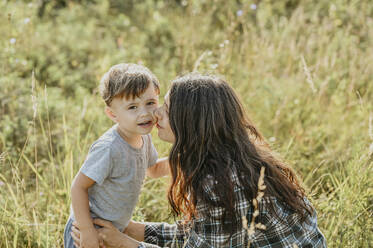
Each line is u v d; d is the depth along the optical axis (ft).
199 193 6.54
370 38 17.81
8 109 13.10
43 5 23.53
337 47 16.46
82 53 18.49
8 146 11.63
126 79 6.93
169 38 20.85
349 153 11.77
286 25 18.11
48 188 9.65
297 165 11.57
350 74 14.80
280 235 6.68
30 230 8.91
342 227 8.49
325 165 11.51
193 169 6.68
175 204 7.43
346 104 14.39
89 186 7.14
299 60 16.49
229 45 15.92
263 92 14.69
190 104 6.72
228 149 6.73
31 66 15.98
